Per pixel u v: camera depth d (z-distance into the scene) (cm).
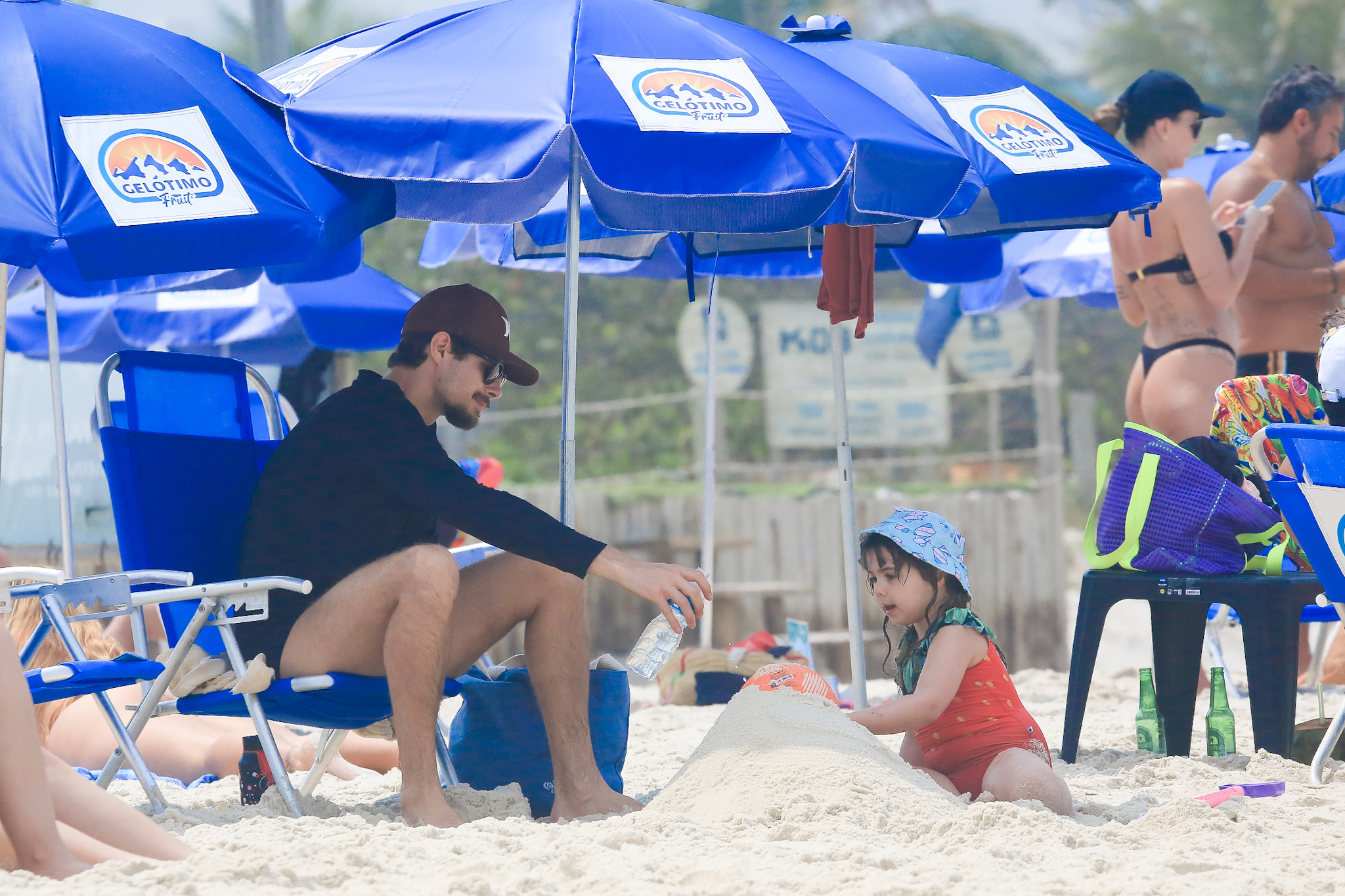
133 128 1143
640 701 2609
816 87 1320
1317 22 8231
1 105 1128
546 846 1053
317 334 2536
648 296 7381
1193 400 2053
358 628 1216
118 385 3309
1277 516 1591
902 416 5259
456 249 2180
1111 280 2680
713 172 1184
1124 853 1081
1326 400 1596
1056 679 2755
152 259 1091
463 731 1374
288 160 1205
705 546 2262
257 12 3594
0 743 921
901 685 1395
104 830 982
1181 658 1698
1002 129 1403
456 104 1213
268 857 987
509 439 7138
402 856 1019
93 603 1225
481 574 1280
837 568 4278
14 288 2009
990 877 984
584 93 1205
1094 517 1677
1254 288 2264
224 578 1399
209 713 1282
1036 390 4438
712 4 7888
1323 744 1438
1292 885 986
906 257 2223
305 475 1293
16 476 3216
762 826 1135
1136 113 2119
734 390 5138
